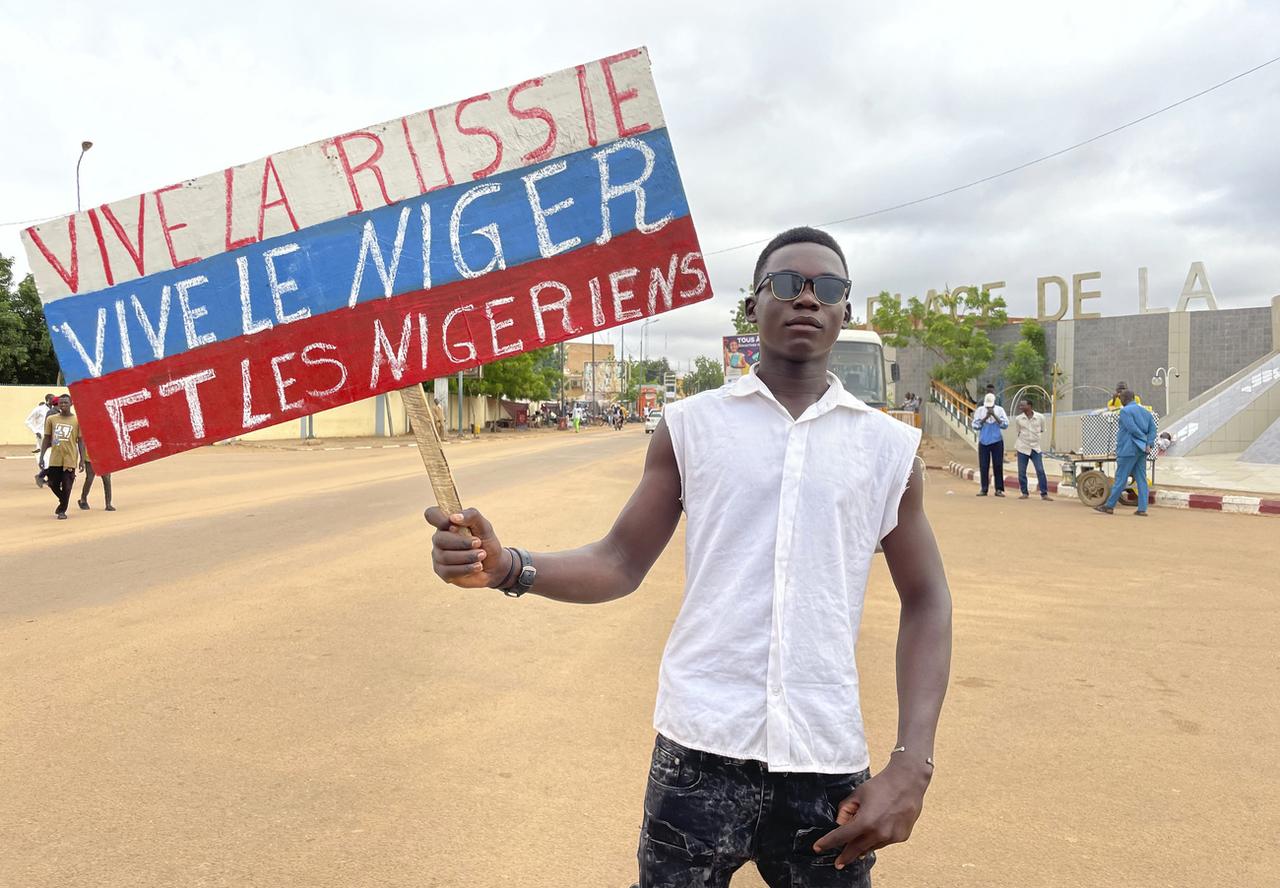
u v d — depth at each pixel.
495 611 5.95
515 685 4.45
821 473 1.60
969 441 26.03
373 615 5.81
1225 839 2.94
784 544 1.58
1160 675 4.68
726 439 1.63
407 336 1.90
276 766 3.46
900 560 1.71
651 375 129.25
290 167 1.91
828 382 1.71
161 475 18.00
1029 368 34.78
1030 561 8.00
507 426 63.38
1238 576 7.34
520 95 1.92
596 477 17.19
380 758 3.54
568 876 2.69
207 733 3.78
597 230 1.92
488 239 1.92
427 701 4.20
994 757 3.60
